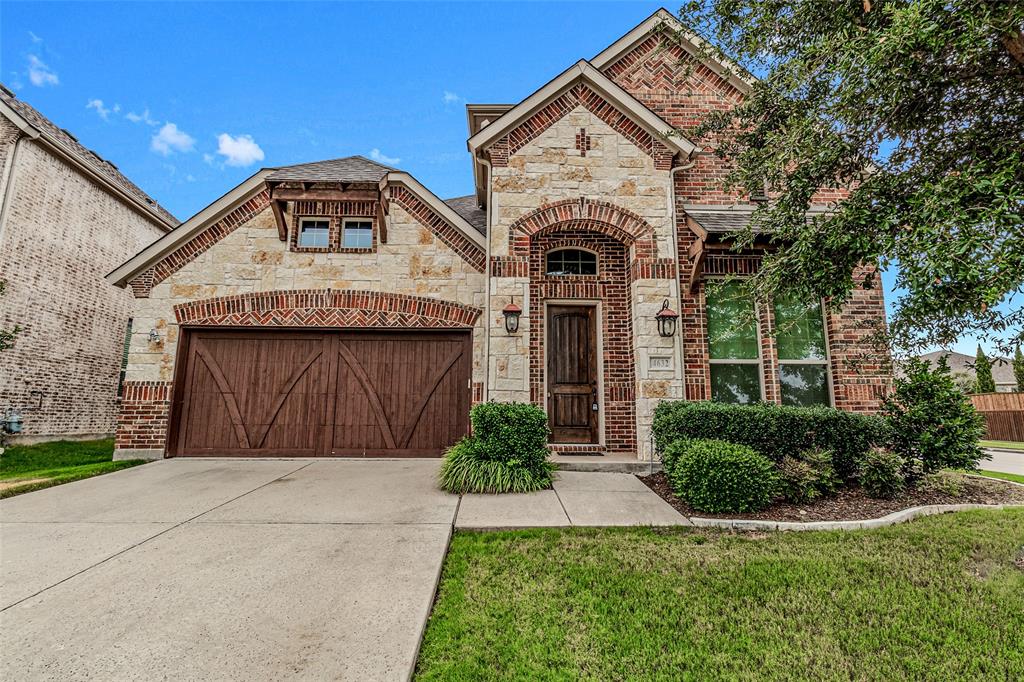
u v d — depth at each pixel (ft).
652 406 24.47
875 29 13.10
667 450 19.54
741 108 18.48
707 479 16.79
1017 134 12.63
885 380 25.35
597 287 27.71
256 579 11.26
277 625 9.27
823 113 14.30
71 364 40.32
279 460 27.14
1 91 37.14
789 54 16.08
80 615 9.57
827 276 13.38
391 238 29.45
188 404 28.07
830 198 27.81
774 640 9.14
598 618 9.82
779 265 14.11
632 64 30.83
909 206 11.50
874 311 25.88
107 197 44.70
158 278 28.50
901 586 11.16
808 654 8.70
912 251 10.39
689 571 11.93
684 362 26.08
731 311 26.78
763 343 26.25
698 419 20.27
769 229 15.70
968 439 19.25
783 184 15.97
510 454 20.57
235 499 18.44
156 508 17.17
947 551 13.03
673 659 8.53
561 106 27.50
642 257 26.12
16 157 35.60
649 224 26.45
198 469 24.48
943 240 9.76
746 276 26.68
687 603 10.46
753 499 16.58
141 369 27.71
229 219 29.25
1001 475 25.08
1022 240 9.18
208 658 8.20
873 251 11.94
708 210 28.09
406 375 28.84
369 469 24.71
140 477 22.54
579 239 28.22
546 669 8.22
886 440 20.24
